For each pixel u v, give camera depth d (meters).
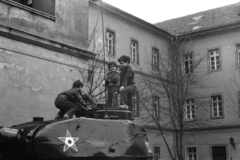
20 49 15.55
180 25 37.00
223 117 31.36
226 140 30.98
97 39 26.08
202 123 31.88
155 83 29.22
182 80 29.23
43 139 7.31
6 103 14.77
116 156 8.06
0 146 7.36
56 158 7.33
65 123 7.77
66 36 17.97
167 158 31.92
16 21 15.73
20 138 7.36
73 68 17.91
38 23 16.66
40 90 16.14
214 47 32.50
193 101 33.22
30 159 7.23
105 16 27.44
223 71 31.84
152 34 32.56
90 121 8.16
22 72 15.52
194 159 32.69
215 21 34.09
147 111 29.00
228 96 31.28
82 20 19.08
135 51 30.52
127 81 9.88
